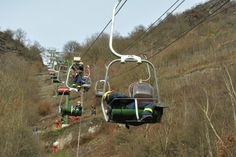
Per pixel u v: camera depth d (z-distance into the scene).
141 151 20.16
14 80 40.75
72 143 28.95
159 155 18.78
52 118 36.66
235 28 37.88
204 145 16.48
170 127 19.08
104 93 8.00
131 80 29.53
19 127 25.31
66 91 23.02
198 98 19.12
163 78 26.95
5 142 24.09
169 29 44.16
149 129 20.59
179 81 23.53
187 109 18.78
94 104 33.81
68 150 27.81
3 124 24.95
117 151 23.58
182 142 18.20
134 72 29.00
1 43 83.75
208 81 20.61
